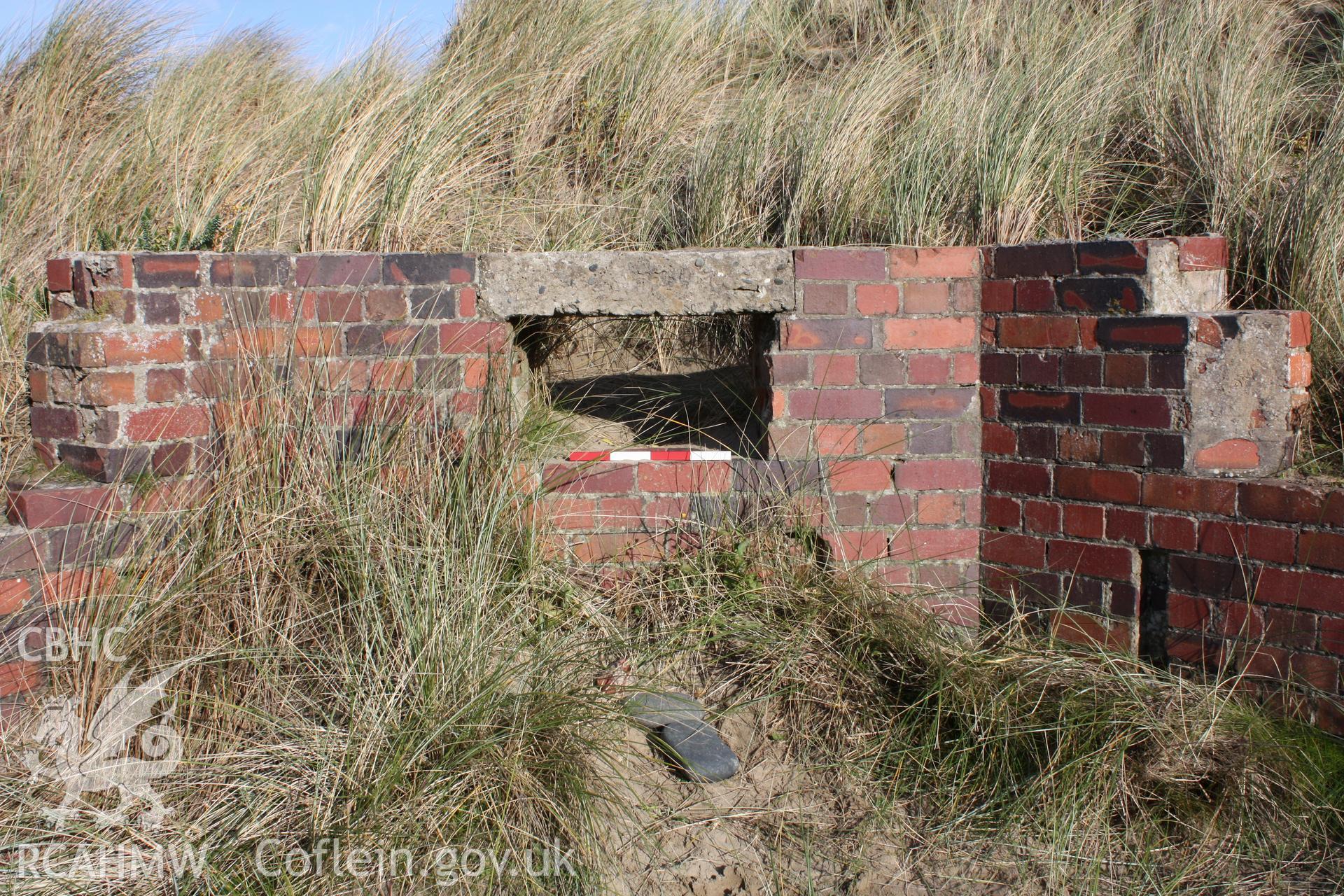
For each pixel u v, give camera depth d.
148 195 4.22
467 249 3.90
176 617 2.50
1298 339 2.80
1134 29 5.48
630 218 4.56
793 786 2.60
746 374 3.86
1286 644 2.59
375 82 4.82
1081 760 2.45
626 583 3.11
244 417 2.82
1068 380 2.92
